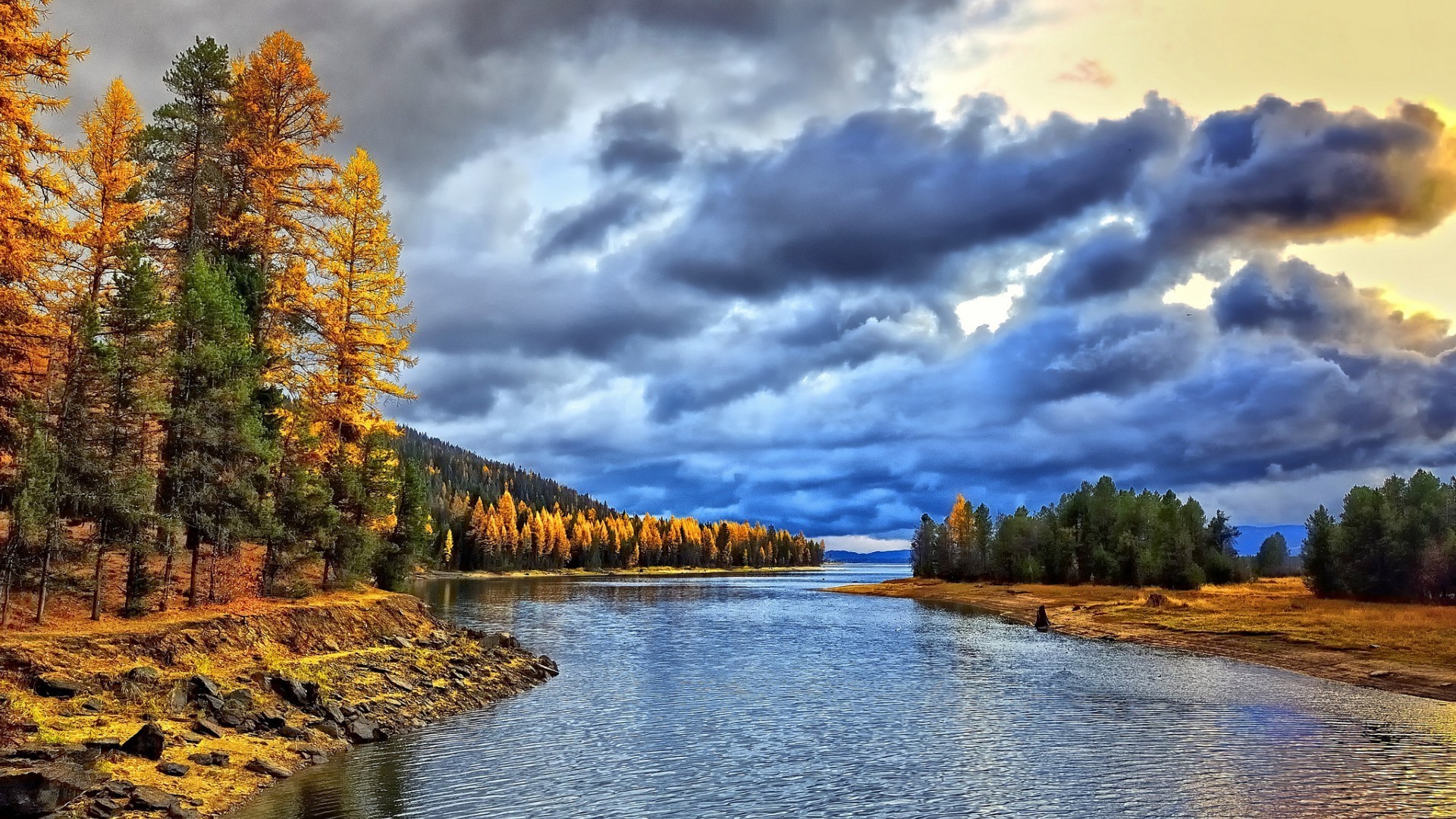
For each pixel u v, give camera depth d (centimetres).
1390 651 4681
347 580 4000
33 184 2122
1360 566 8431
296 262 3978
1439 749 2580
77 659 2192
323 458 3978
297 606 3256
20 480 2322
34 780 1427
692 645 5491
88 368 2509
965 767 2339
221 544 3130
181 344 3053
